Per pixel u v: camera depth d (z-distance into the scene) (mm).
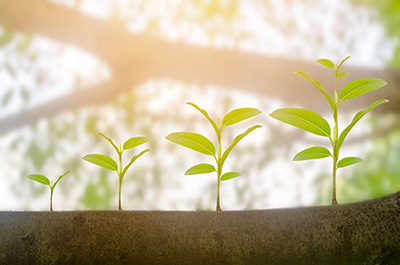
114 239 547
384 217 546
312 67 1826
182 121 1783
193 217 556
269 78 1816
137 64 1862
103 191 1664
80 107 1810
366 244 538
